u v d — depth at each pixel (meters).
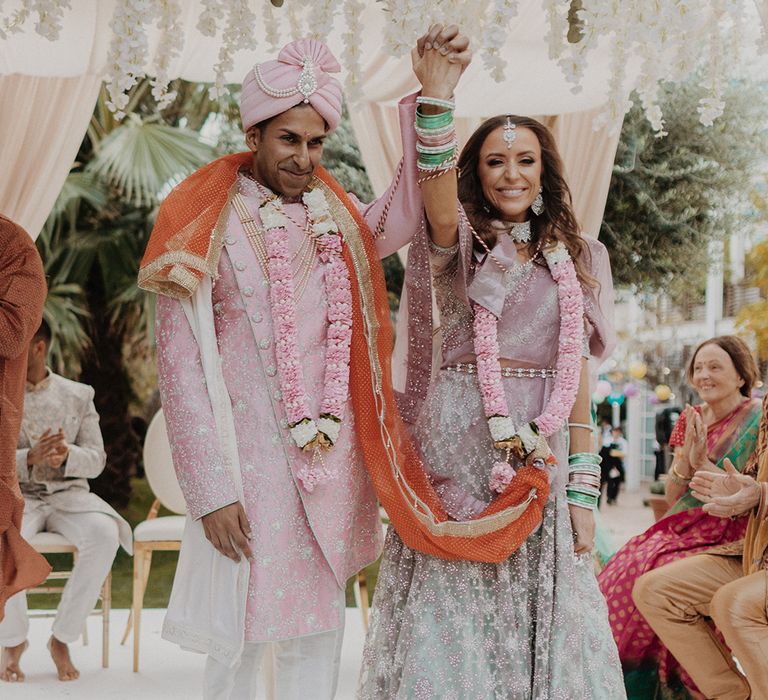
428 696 2.79
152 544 4.93
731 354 4.10
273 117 2.78
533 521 2.88
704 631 3.63
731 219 8.42
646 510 12.84
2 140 5.25
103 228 10.95
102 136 10.48
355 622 6.21
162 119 10.89
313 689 2.86
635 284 8.38
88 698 4.43
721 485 3.54
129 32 2.83
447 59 2.75
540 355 3.02
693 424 3.88
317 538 2.79
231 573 2.71
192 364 2.74
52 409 5.07
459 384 3.03
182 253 2.69
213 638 2.70
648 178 8.05
